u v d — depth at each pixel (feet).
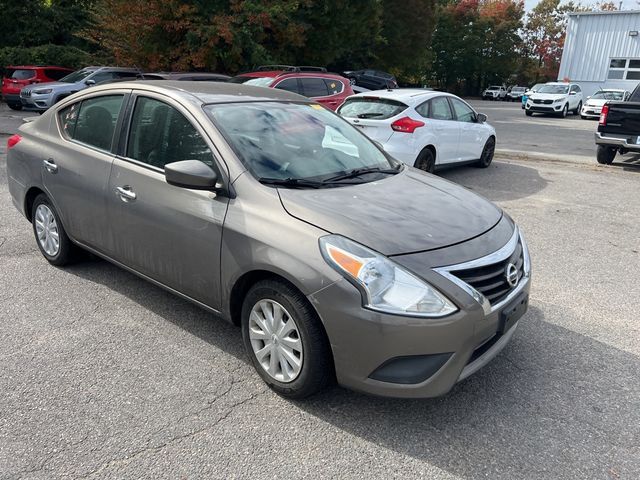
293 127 12.40
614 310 14.30
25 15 83.15
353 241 8.99
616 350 12.21
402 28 110.22
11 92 63.67
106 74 58.44
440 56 194.29
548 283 16.10
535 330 13.08
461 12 188.44
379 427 9.36
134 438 8.87
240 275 10.03
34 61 78.33
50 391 10.05
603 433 9.36
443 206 10.73
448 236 9.57
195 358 11.32
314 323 9.18
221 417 9.47
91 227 13.60
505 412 9.87
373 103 28.30
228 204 10.35
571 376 11.10
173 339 12.07
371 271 8.67
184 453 8.57
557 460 8.68
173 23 57.88
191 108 11.60
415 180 12.25
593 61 102.58
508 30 194.49
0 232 18.88
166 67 62.18
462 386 10.66
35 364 10.93
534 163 37.93
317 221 9.41
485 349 9.60
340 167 11.90
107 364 11.00
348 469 8.36
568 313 14.07
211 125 11.16
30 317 12.87
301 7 65.98
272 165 10.91
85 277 15.21
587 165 37.32
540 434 9.29
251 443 8.86
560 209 24.68
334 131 13.21
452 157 30.89
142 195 11.85
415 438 9.11
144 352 11.50
